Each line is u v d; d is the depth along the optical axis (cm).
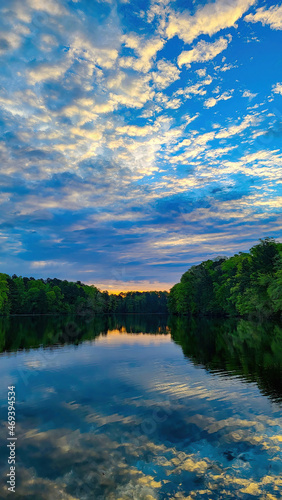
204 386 1446
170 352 2511
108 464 793
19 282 12525
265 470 750
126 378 1634
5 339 3591
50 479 732
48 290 12600
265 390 1356
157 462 793
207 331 4234
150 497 665
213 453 830
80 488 701
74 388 1458
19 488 701
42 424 1036
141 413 1119
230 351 2416
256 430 955
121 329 5331
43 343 3259
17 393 1385
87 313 13925
